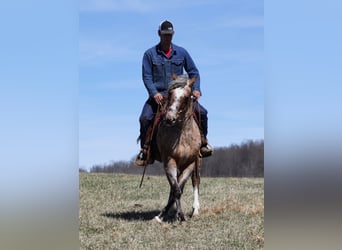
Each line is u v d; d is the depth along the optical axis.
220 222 7.11
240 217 7.36
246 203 8.28
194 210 7.73
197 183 7.86
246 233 6.48
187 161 7.26
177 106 6.70
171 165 7.16
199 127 7.47
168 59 7.59
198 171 7.83
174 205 7.84
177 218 7.25
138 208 8.52
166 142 7.13
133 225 7.09
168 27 7.44
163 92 7.62
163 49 7.61
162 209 7.78
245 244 6.08
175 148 7.10
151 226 7.00
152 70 7.62
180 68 7.67
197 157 7.52
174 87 6.85
